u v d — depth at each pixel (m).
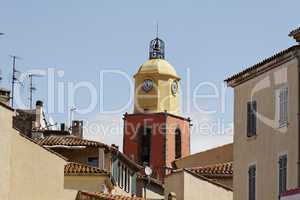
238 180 64.75
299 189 50.41
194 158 89.88
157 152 148.88
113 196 67.06
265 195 61.62
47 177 59.75
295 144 58.88
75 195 64.81
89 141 82.75
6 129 54.34
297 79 59.00
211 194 69.12
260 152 62.47
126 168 93.00
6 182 54.28
